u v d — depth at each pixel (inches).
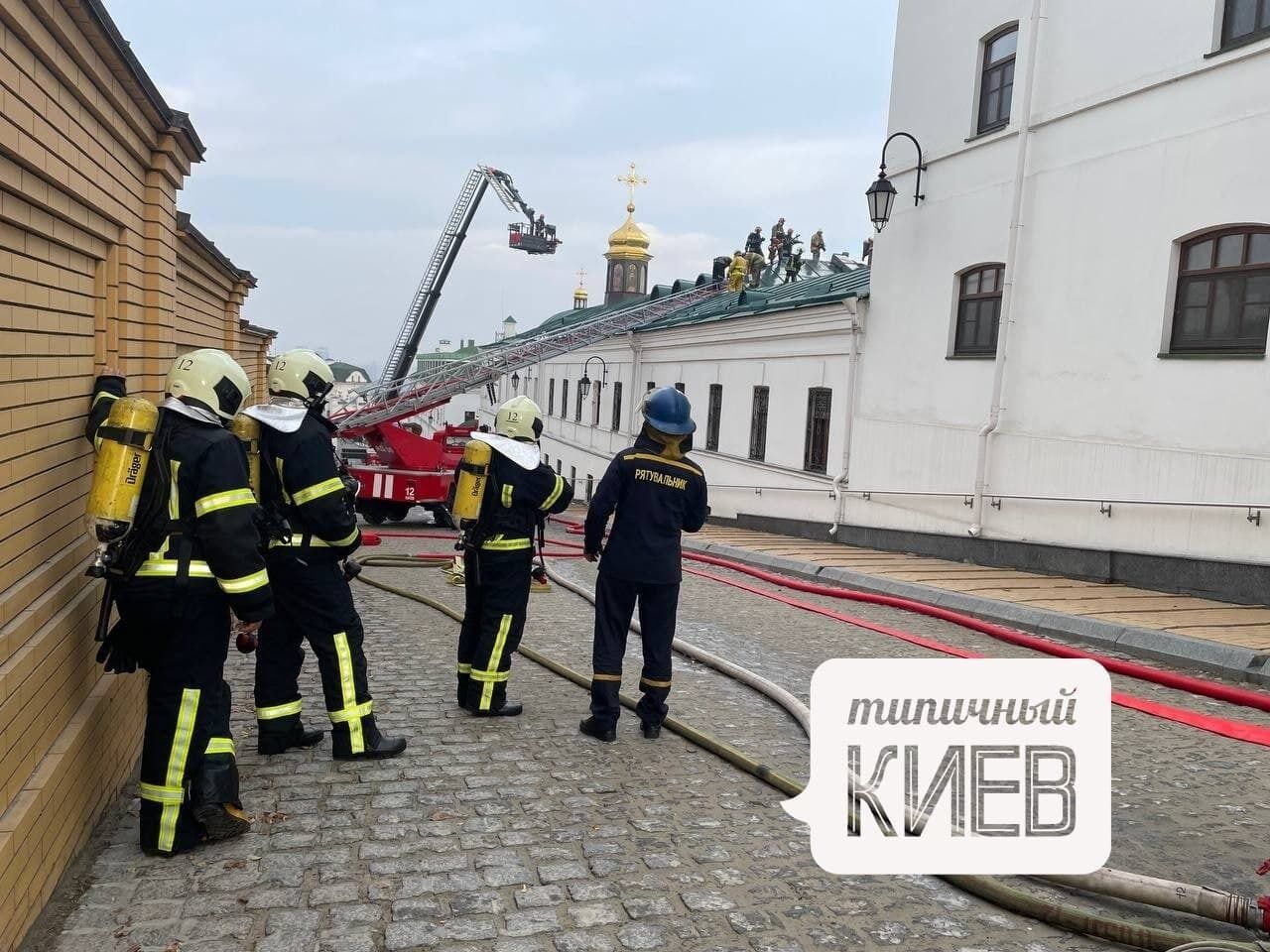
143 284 186.1
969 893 130.2
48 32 118.0
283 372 170.1
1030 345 456.4
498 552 203.3
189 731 134.8
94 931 113.5
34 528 124.3
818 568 458.3
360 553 518.3
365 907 121.3
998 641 308.5
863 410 602.9
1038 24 448.8
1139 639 281.1
